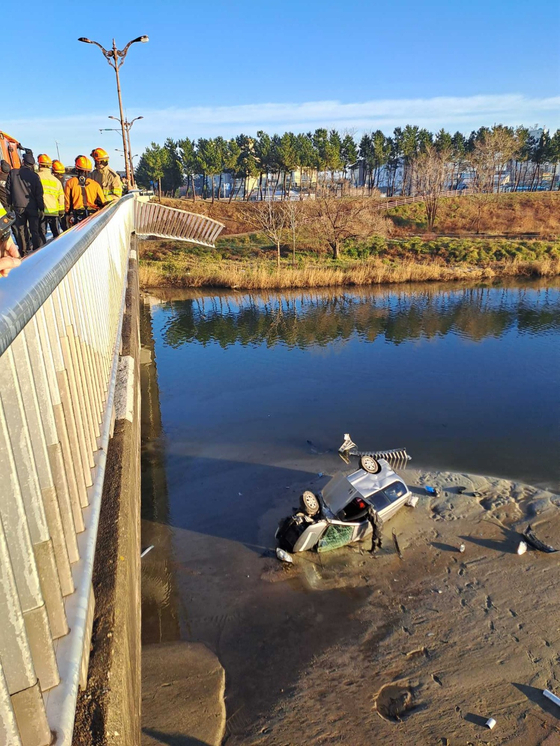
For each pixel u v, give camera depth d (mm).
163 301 37719
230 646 8734
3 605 1481
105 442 3963
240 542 11312
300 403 19219
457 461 14789
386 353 25109
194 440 16281
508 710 7430
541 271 42000
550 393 19797
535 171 85125
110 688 2295
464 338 27188
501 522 11695
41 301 1736
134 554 3986
